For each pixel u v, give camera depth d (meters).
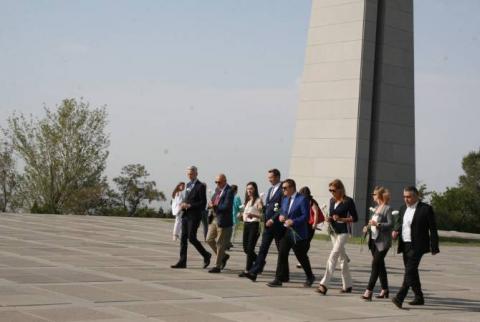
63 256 17.97
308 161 38.12
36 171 61.19
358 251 27.97
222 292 13.31
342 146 36.81
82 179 62.22
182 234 16.97
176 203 25.28
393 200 37.66
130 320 9.93
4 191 64.75
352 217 14.16
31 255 17.80
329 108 37.62
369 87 37.00
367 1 37.00
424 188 65.69
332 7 38.16
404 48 38.50
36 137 61.22
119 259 18.05
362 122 36.59
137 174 66.62
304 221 14.77
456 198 63.28
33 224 31.92
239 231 36.56
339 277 17.31
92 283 13.33
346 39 37.38
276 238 15.45
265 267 18.72
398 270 20.56
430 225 12.91
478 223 62.19
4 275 13.74
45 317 9.74
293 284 15.36
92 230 29.91
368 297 13.55
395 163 37.88
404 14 38.56
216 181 16.75
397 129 38.03
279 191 15.36
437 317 11.98
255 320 10.58
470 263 25.34
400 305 12.78
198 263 18.28
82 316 9.97
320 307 12.30
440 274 20.23
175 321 10.09
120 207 63.91
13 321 9.33
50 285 12.73
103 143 62.97
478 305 13.73
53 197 61.25
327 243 31.64
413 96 38.84
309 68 38.72
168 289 13.21
